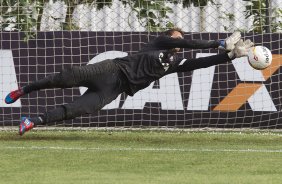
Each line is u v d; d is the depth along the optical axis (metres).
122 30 41.59
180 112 37.72
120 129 37.88
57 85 29.84
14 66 37.62
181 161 27.22
